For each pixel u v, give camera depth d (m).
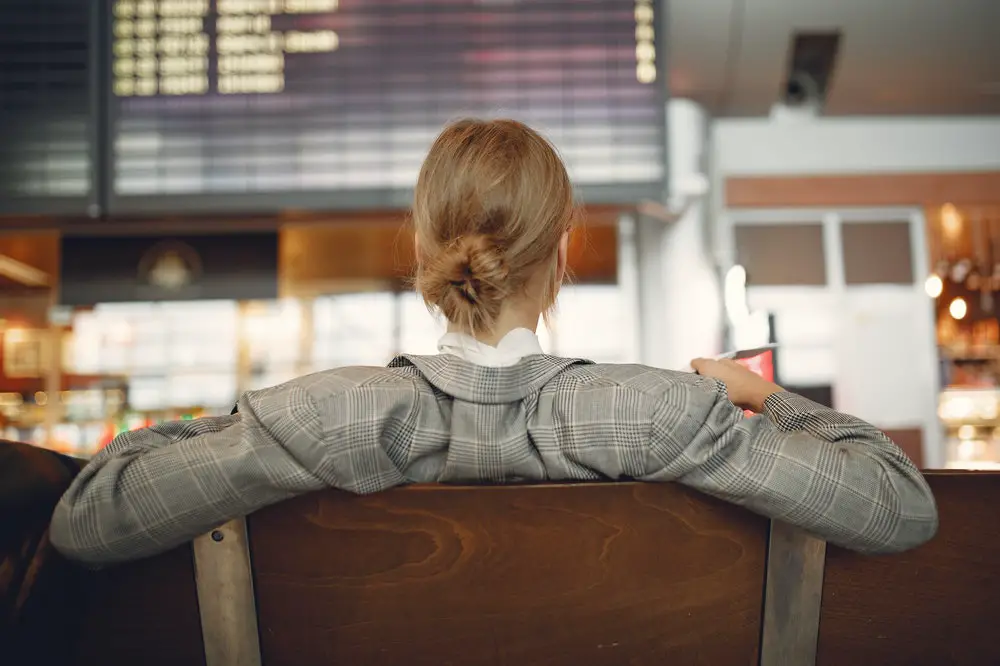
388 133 2.72
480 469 0.69
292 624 0.67
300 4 2.73
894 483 0.65
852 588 0.68
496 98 2.73
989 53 3.34
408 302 3.76
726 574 0.67
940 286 4.02
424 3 2.75
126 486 0.63
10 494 0.63
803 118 3.66
